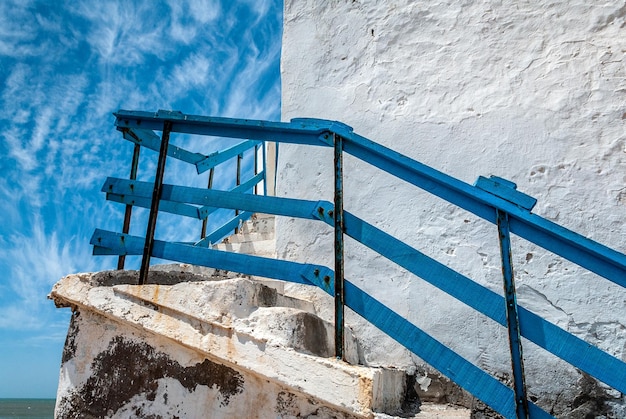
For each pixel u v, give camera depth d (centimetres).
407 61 383
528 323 210
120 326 259
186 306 242
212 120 269
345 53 402
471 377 211
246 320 236
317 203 252
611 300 303
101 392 254
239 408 229
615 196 317
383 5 401
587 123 333
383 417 197
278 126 259
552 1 361
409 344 221
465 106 360
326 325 268
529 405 202
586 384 293
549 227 206
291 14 428
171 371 245
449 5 384
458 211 343
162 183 275
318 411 217
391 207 360
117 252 282
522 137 342
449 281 223
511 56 360
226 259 259
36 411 8969
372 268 352
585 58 344
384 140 372
